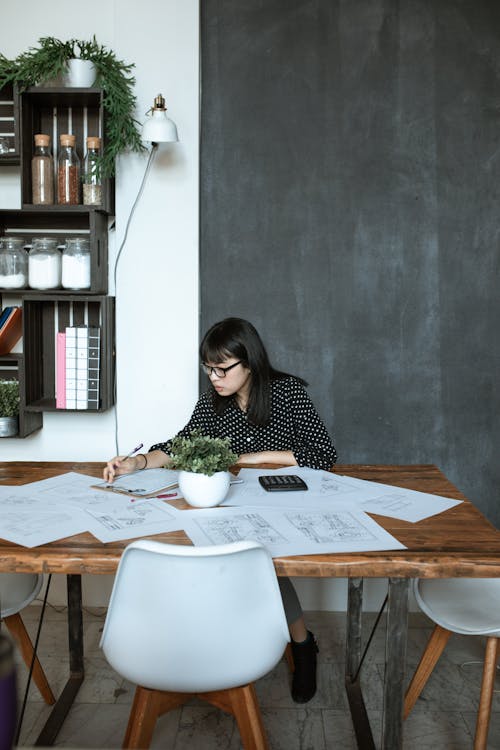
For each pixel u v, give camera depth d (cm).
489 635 172
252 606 140
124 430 286
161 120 245
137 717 155
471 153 280
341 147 281
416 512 175
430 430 289
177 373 284
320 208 283
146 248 279
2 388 274
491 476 290
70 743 201
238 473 209
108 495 186
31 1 278
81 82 260
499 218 282
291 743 203
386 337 286
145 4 270
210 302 287
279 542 151
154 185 276
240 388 225
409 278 284
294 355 288
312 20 278
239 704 154
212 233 285
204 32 278
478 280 284
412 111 279
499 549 150
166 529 159
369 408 288
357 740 201
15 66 255
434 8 276
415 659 254
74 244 265
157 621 138
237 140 281
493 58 278
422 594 195
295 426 232
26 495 186
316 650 229
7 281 265
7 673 57
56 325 287
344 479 205
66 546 148
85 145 279
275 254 285
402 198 282
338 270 284
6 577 206
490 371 287
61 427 290
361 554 145
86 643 264
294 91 279
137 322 282
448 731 209
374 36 278
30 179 268
